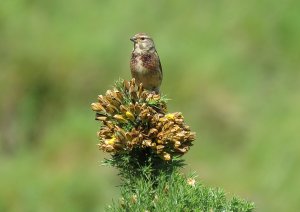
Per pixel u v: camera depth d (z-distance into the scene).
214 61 17.69
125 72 17.98
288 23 18.20
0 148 17.73
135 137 4.55
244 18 18.42
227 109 16.91
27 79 18.52
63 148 17.23
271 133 16.30
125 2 19.28
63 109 18.12
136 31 18.58
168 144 4.63
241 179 15.69
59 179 16.36
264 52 18.02
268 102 17.03
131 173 4.68
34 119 18.11
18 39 19.16
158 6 18.88
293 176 15.38
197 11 18.73
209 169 16.05
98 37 18.75
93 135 17.31
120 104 4.68
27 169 16.88
